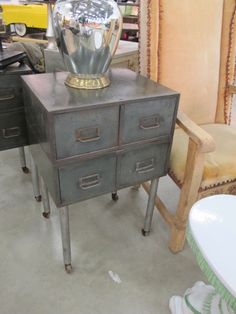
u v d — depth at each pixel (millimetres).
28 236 1229
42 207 1395
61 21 812
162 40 1098
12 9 2164
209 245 646
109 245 1207
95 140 821
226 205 763
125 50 1532
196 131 911
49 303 970
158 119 907
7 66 1153
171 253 1182
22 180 1578
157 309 969
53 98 794
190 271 1107
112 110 801
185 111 1283
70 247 1079
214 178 1009
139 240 1239
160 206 1231
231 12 1254
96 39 817
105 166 895
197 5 1140
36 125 899
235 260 615
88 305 971
